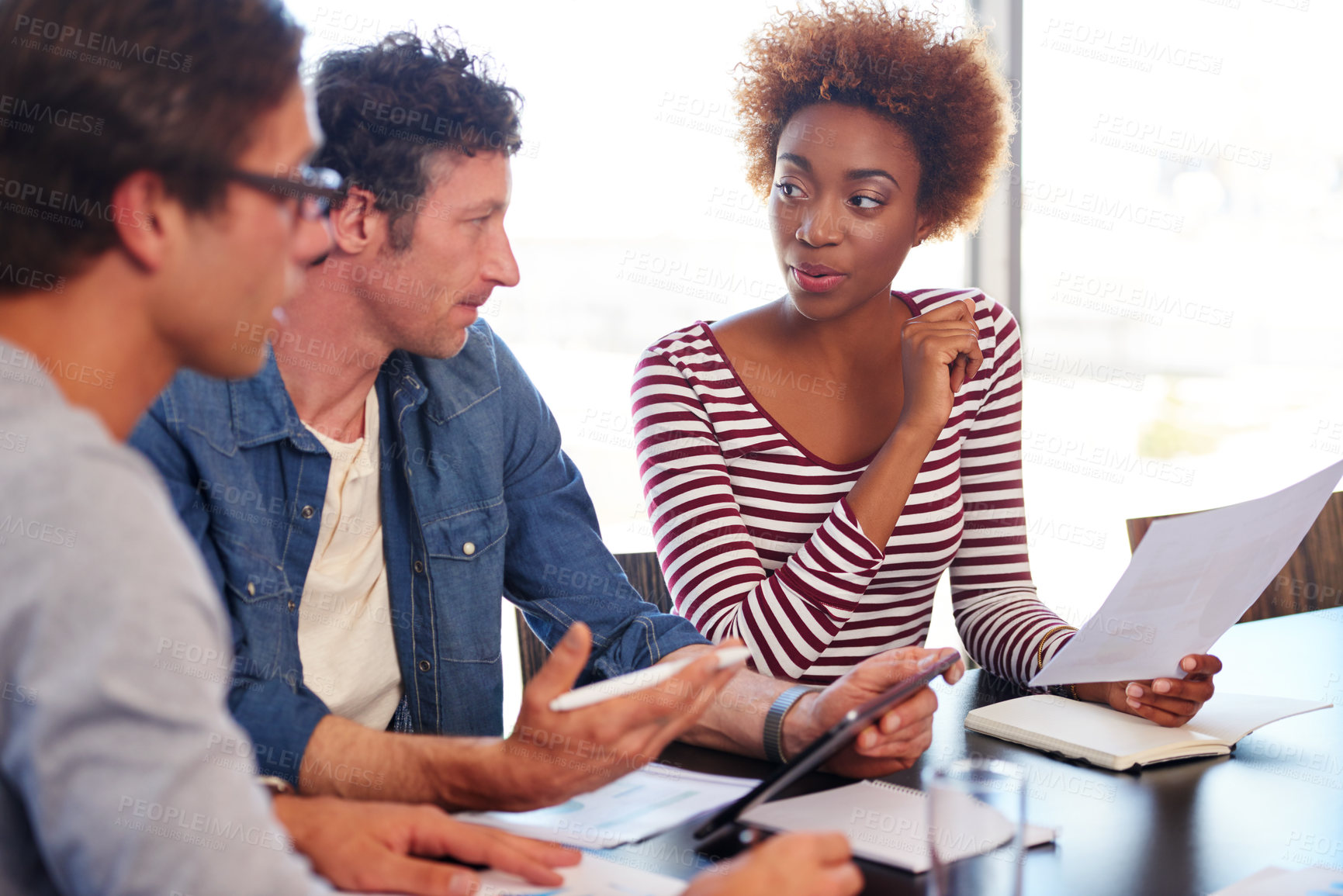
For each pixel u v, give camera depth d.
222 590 1.02
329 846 0.75
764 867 0.58
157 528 0.49
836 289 1.35
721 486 1.40
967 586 1.55
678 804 0.90
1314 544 1.87
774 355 1.47
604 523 3.43
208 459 0.99
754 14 2.71
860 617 1.47
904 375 1.35
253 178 0.55
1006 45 2.88
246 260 0.56
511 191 1.04
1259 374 4.01
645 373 1.48
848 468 1.44
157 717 0.47
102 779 0.47
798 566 1.28
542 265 3.03
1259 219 3.86
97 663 0.46
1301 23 3.72
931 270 3.12
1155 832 0.85
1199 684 1.09
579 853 0.78
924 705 0.95
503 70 1.08
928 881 0.75
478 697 1.22
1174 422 3.96
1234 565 1.05
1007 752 1.05
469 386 1.20
